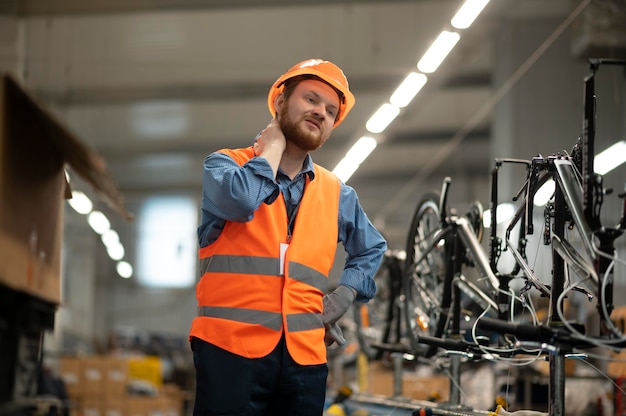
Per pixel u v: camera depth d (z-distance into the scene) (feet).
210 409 8.85
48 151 8.71
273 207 9.37
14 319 8.29
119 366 36.37
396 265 19.29
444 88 48.34
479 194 61.26
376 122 30.71
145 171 65.98
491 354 10.95
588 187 8.76
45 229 8.73
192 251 73.56
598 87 22.82
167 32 43.73
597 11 22.15
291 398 9.12
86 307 66.80
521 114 32.94
